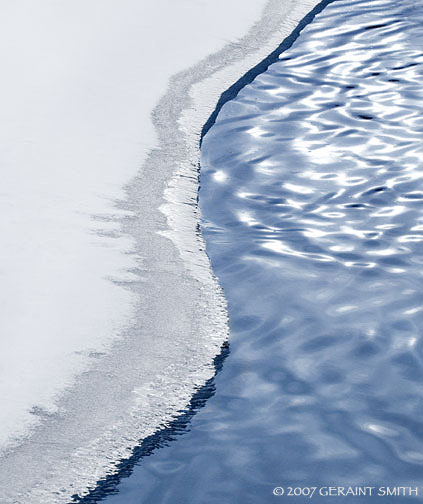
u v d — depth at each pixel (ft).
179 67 31.58
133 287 19.70
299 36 35.58
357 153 26.66
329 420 16.20
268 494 14.65
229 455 15.44
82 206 22.74
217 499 14.57
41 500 14.40
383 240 22.13
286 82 31.55
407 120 28.60
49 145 25.62
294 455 15.40
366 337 18.48
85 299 19.07
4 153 24.94
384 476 14.96
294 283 20.43
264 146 27.25
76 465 15.07
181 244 21.62
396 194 24.30
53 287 19.34
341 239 22.25
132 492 14.71
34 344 17.56
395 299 19.74
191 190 24.26
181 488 14.80
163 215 22.80
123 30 34.30
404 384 17.08
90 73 30.42
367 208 23.67
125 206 22.99
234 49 33.63
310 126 28.45
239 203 24.11
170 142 26.63
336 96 30.45
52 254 20.54
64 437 15.55
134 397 16.57
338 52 33.91
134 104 28.68
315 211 23.63
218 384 17.11
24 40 32.81
